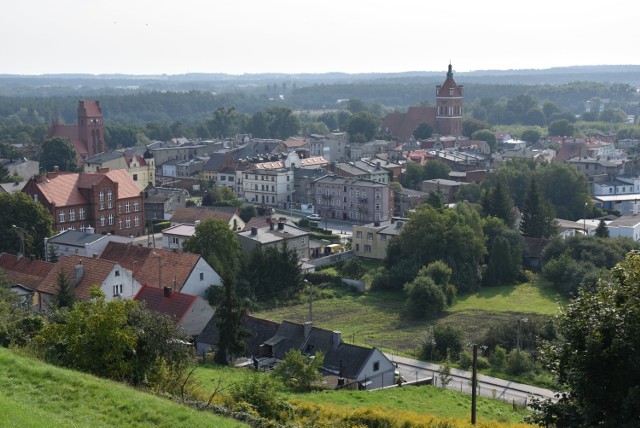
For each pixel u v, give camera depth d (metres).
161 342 54.41
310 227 177.88
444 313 119.44
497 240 138.62
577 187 189.50
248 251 137.12
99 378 48.06
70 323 52.62
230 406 51.34
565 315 45.47
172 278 109.44
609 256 136.25
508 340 100.25
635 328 41.59
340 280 132.88
